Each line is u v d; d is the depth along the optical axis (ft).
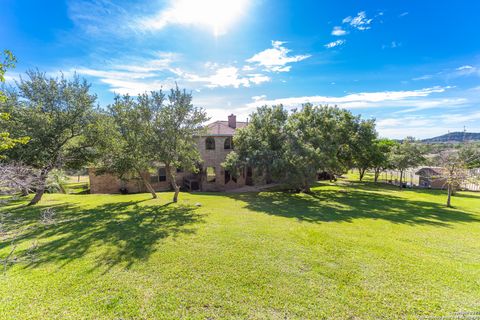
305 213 41.75
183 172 86.28
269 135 63.77
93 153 48.73
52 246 24.04
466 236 29.91
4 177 16.93
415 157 100.12
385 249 24.14
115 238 26.63
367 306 14.34
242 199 57.21
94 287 16.26
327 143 63.41
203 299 14.97
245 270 19.01
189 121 49.78
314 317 13.32
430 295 15.62
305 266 19.86
